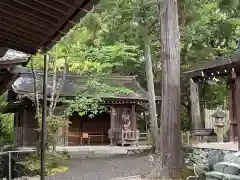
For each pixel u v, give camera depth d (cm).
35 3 273
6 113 1491
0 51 421
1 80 721
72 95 1422
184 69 1850
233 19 1761
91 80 1443
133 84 1814
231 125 1033
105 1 1420
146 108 1823
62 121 1234
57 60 1298
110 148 1561
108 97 1538
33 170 971
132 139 1662
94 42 1521
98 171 1055
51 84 1457
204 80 1003
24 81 1434
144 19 1523
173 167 864
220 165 737
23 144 1430
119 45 1446
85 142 1855
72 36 1288
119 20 1557
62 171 1052
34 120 1462
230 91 1023
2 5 296
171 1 924
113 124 1716
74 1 240
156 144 1422
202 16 1775
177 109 896
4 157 973
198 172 873
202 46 1877
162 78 930
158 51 2014
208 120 2230
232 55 782
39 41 375
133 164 1200
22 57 566
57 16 285
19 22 328
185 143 1184
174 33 920
